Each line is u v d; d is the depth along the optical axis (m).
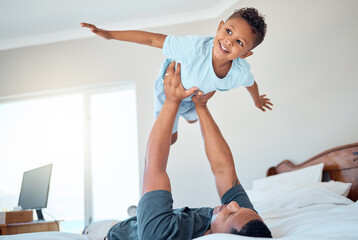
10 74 4.46
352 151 2.48
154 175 1.22
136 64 4.27
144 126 4.09
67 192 4.33
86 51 4.38
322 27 2.92
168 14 4.12
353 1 2.69
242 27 1.35
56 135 4.49
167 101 1.42
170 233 1.11
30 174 3.52
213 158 1.48
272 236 1.16
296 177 2.73
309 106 3.00
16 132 4.54
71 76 4.36
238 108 3.69
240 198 1.37
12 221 2.75
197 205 3.80
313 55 2.99
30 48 4.48
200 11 4.07
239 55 1.40
